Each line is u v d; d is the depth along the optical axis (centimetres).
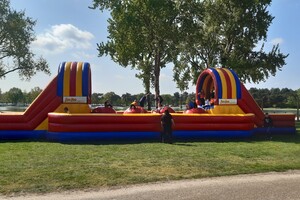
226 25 3197
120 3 3102
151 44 3269
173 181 760
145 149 1191
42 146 1245
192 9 3294
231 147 1275
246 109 1711
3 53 3750
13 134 1457
